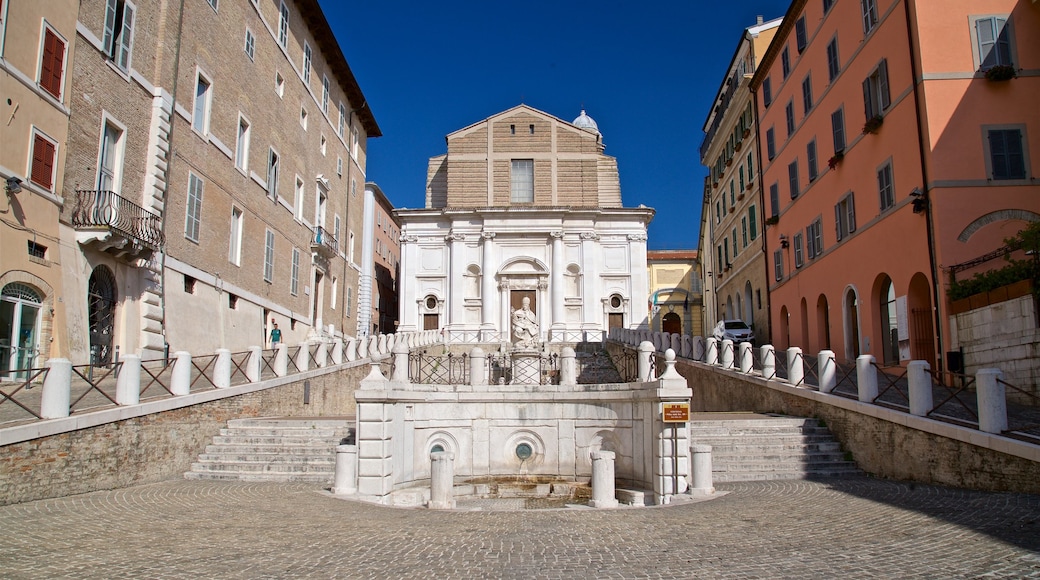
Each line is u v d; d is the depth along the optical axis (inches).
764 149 1491.1
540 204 1957.4
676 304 2524.6
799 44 1269.7
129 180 872.9
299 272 1440.7
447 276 1919.3
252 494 512.4
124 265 856.9
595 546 331.3
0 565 290.7
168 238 938.7
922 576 264.8
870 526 358.3
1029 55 820.0
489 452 656.4
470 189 1971.0
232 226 1135.6
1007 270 679.1
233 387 721.0
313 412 924.0
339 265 1715.1
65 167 759.7
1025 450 418.6
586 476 646.5
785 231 1357.0
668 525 380.5
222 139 1105.4
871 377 598.5
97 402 586.2
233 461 630.5
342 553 320.2
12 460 440.5
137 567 291.7
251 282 1203.2
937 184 803.4
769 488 516.1
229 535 358.3
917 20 837.2
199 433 654.5
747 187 1610.5
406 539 353.1
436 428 641.0
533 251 1910.7
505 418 661.3
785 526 365.7
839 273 1088.8
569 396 658.2
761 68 1470.2
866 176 988.6
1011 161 802.2
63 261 751.7
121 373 567.8
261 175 1254.9
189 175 995.3
